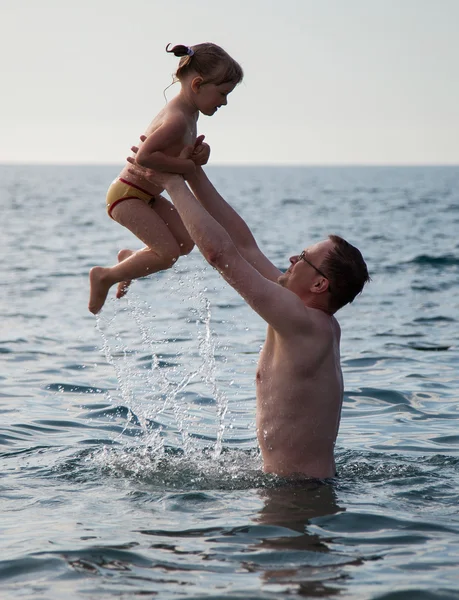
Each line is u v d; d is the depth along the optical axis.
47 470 4.88
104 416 6.55
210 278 16.22
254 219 39.50
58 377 8.08
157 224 4.56
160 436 5.91
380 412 6.67
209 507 4.09
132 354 9.20
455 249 23.03
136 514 4.00
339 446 5.55
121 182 4.57
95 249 24.39
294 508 4.07
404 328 10.93
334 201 63.62
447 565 3.35
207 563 3.37
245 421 6.44
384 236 28.27
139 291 14.74
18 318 11.92
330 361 4.48
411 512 4.04
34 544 3.59
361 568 3.31
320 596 3.04
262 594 3.05
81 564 3.36
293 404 4.46
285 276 4.57
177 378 7.98
